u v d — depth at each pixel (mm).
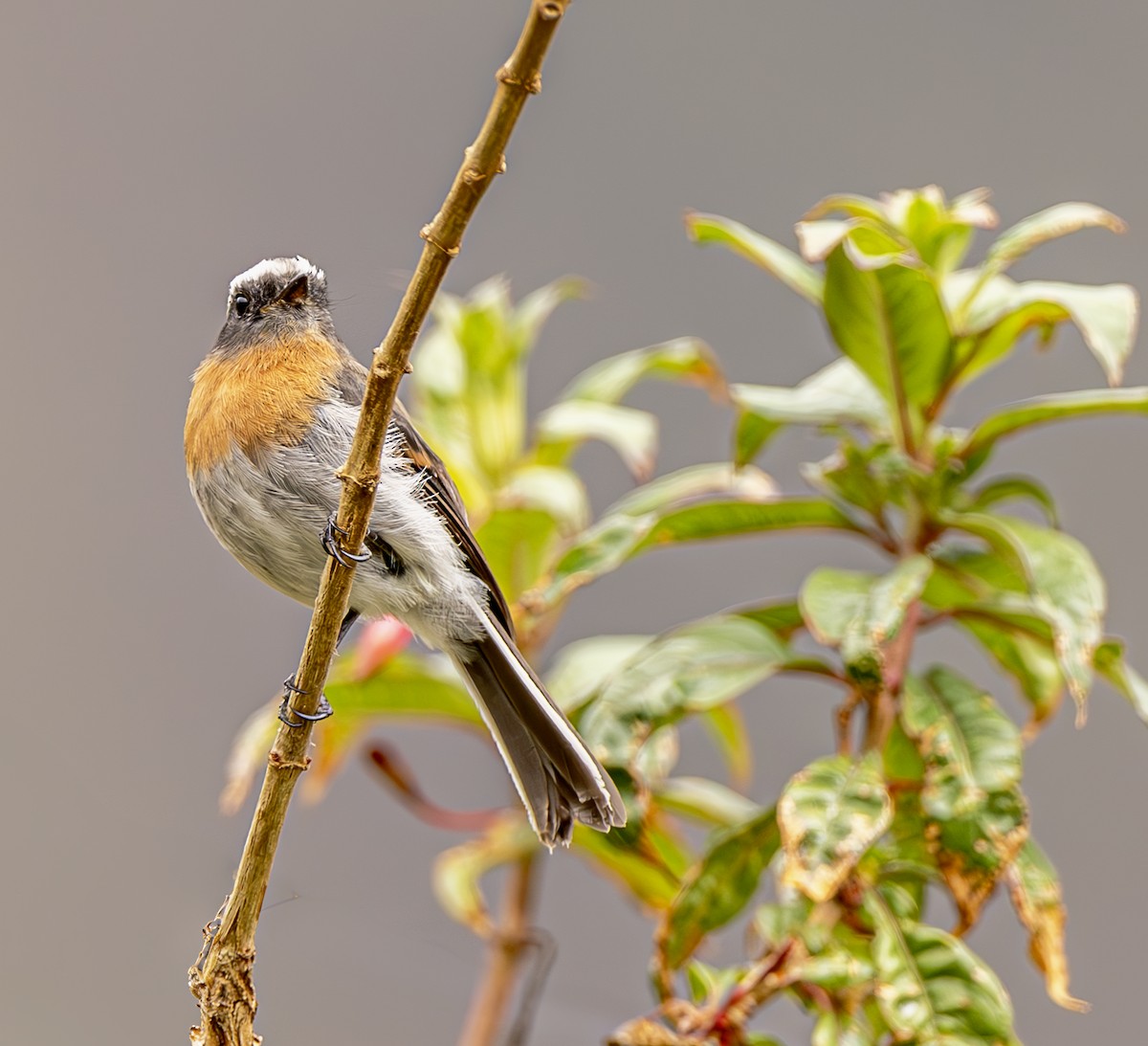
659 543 8367
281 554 8211
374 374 5887
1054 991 7211
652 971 7699
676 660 8008
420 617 8297
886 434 8430
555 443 9867
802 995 7641
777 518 8242
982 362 8164
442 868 9195
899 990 7137
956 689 7734
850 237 7652
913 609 8023
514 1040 8836
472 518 9414
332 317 8602
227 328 8531
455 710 9469
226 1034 6098
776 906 7719
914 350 7887
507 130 5262
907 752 8078
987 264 7852
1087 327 7195
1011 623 8078
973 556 8281
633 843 7832
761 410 8367
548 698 7836
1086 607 7191
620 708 7855
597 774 7461
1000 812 7262
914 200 8398
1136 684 7680
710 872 7645
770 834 7668
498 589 8383
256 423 8070
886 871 7875
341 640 8781
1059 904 7363
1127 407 7766
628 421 9156
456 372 10141
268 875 6125
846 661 7344
